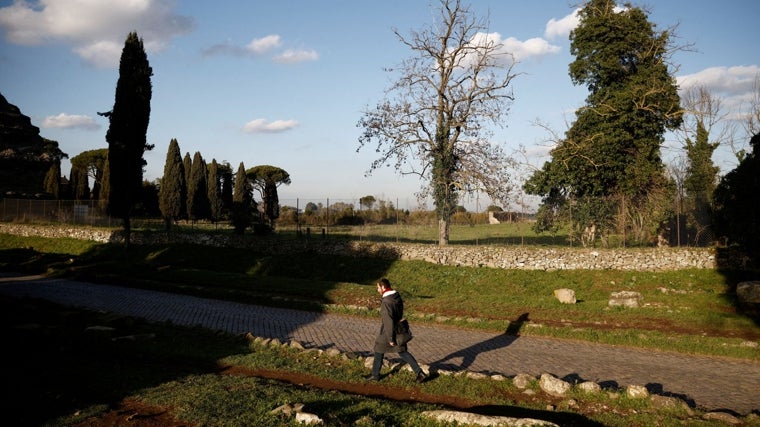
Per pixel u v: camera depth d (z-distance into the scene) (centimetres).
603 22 2908
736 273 2092
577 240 2612
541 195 2870
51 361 928
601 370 1025
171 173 5597
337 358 1014
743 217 2012
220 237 3209
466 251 2581
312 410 673
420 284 2367
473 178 2833
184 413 670
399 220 3191
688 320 1471
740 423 692
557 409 748
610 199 2559
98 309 1520
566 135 3077
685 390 895
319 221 4075
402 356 873
